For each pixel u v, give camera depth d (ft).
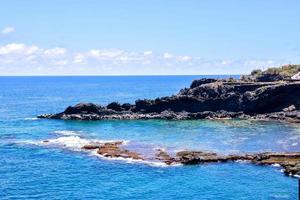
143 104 544.62
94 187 252.83
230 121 491.72
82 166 298.15
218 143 362.94
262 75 620.49
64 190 248.73
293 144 355.15
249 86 553.23
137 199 231.71
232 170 281.13
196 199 230.68
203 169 284.20
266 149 337.31
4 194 242.37
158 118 516.73
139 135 408.05
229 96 536.01
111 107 549.95
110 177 271.28
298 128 433.89
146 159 310.45
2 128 469.57
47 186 256.32
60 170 290.15
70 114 542.98
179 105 538.88
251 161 299.99
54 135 419.74
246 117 512.63
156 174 275.18
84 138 398.42
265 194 236.84
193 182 258.57
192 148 343.26
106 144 360.48
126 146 354.74
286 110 514.68
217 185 252.62
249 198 231.09
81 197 236.22
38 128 466.29
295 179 261.44
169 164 296.51
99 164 302.04
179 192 241.76
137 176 271.90
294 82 539.70
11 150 352.90
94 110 541.34
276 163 293.23
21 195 240.73
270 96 520.83
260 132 413.80
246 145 353.31
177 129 440.45
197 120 504.43
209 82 606.14
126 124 481.46
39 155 333.83
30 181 266.77
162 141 375.66
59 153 338.75
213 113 524.11
